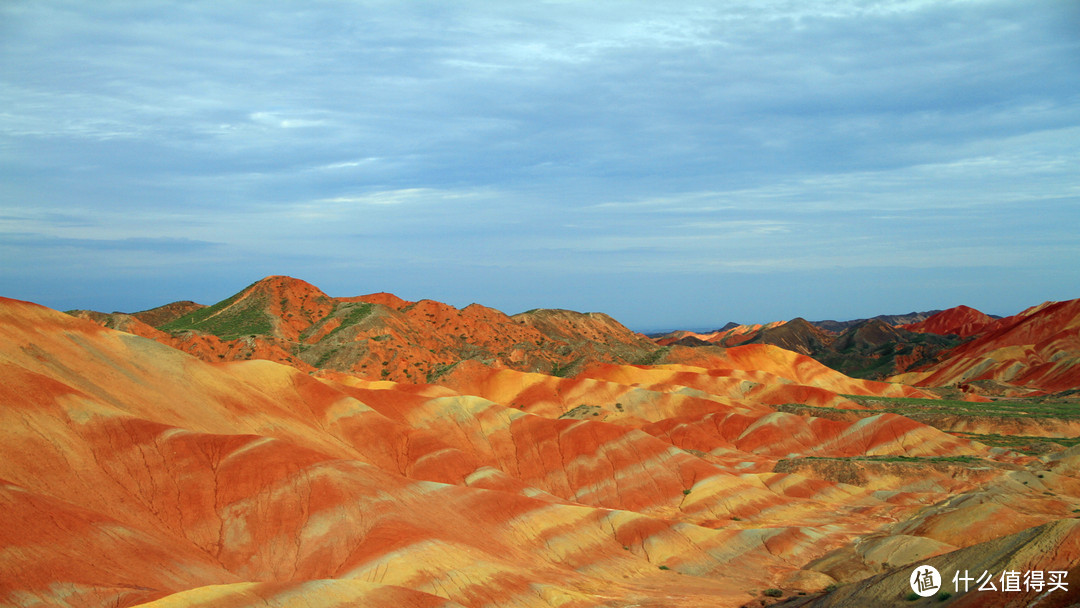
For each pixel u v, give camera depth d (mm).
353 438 85188
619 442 94688
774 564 67312
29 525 44625
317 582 44125
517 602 53594
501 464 95062
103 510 54281
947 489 95500
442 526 61625
